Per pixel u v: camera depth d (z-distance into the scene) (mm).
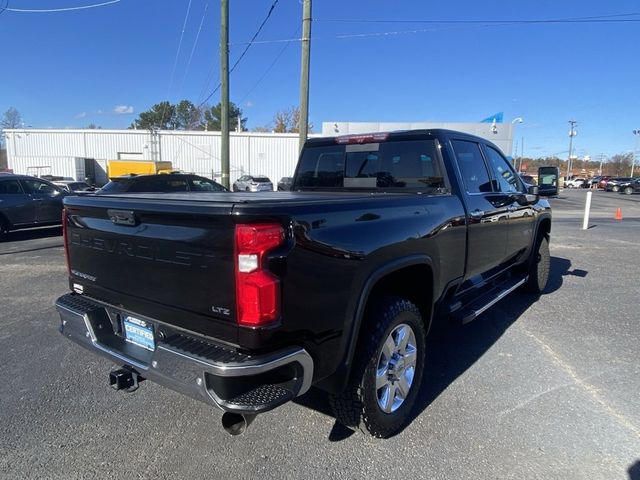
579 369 3865
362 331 2660
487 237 4102
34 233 12742
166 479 2490
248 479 2490
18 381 3635
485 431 2947
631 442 2824
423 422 3053
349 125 29750
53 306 5602
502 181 4695
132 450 2748
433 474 2533
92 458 2670
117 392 3463
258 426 3008
